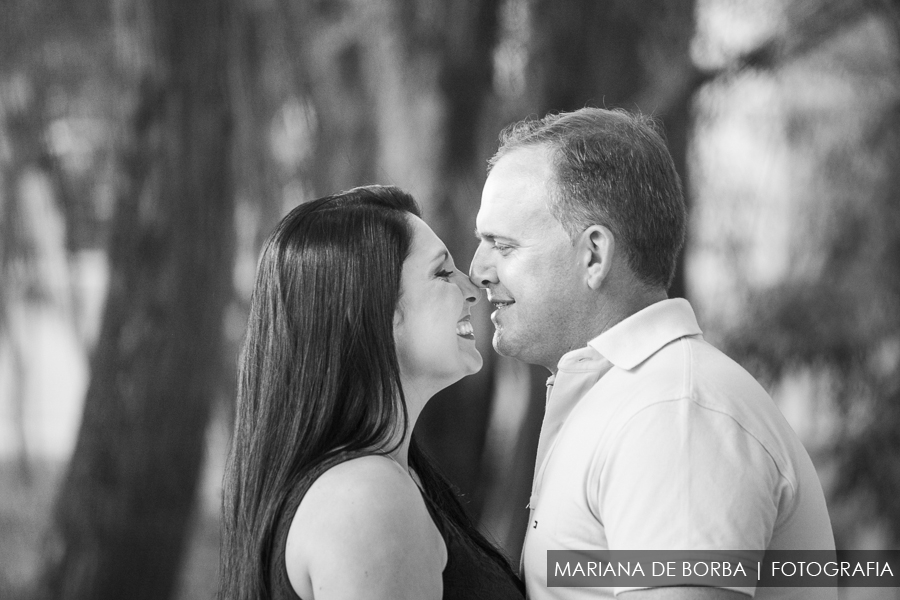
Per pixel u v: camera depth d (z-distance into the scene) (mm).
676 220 3361
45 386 14070
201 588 12180
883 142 12328
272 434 3025
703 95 11164
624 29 10211
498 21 10266
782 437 2924
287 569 2838
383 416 3006
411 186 10039
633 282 3305
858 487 11648
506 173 3408
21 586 10984
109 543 10836
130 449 10805
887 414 11680
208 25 10445
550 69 10133
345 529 2736
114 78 10664
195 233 10742
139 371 10805
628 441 2848
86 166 11055
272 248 3133
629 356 3131
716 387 2896
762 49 11023
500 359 10047
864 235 12297
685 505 2695
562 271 3303
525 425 10102
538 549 3125
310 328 3023
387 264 3070
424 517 2877
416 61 10148
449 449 9922
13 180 10922
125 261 10812
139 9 10391
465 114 10164
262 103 10617
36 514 11812
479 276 3498
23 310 11234
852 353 11836
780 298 12148
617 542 2793
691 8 10391
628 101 10273
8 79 10758
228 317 11219
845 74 12359
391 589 2701
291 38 10531
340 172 10484
